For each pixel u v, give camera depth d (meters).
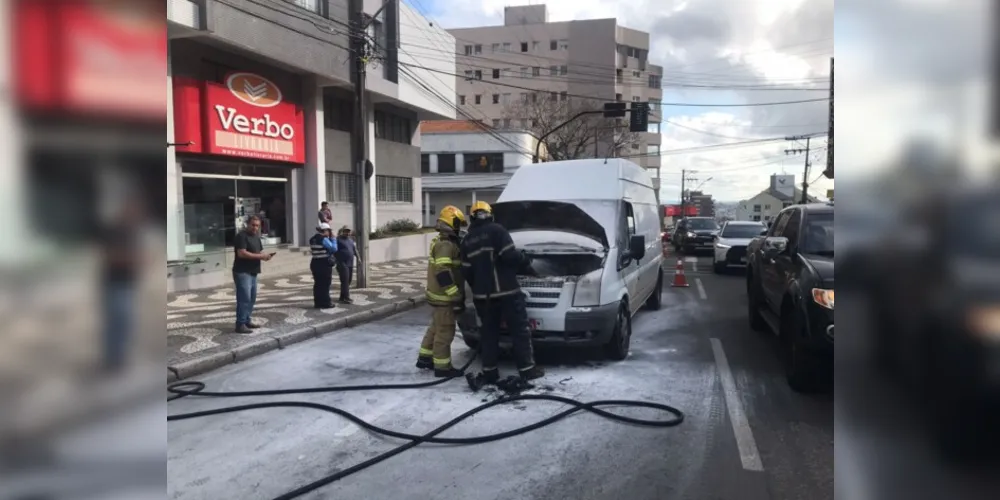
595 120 44.31
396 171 26.75
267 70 17.42
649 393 6.20
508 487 4.14
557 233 8.12
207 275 14.63
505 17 71.69
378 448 4.88
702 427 5.22
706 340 8.75
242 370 7.45
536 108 45.69
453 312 6.93
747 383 6.54
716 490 4.05
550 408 5.77
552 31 68.81
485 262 6.54
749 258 9.88
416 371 7.29
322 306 11.35
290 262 17.89
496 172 48.09
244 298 8.99
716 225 27.89
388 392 6.39
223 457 4.71
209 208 14.80
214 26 13.91
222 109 15.34
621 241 8.07
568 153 43.00
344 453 4.78
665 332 9.37
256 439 5.08
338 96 21.88
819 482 4.15
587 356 7.78
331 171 21.38
